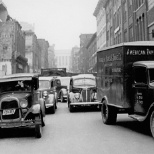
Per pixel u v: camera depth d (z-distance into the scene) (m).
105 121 10.48
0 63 50.94
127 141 7.39
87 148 6.70
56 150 6.58
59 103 21.30
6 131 9.58
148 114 7.57
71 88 15.86
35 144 7.31
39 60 95.38
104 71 10.80
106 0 46.81
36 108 8.17
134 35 29.39
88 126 10.09
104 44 51.72
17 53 53.25
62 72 31.52
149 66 7.90
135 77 8.60
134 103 8.69
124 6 35.09
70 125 10.43
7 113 8.09
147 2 25.47
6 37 51.75
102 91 11.05
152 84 7.68
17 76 9.02
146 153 6.11
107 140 7.58
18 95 8.48
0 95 8.69
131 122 10.96
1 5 52.22
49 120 12.01
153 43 9.09
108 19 47.41
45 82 15.91
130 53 8.88
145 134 8.38
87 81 15.93
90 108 17.14
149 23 24.62
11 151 6.62
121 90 8.93
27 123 7.97
